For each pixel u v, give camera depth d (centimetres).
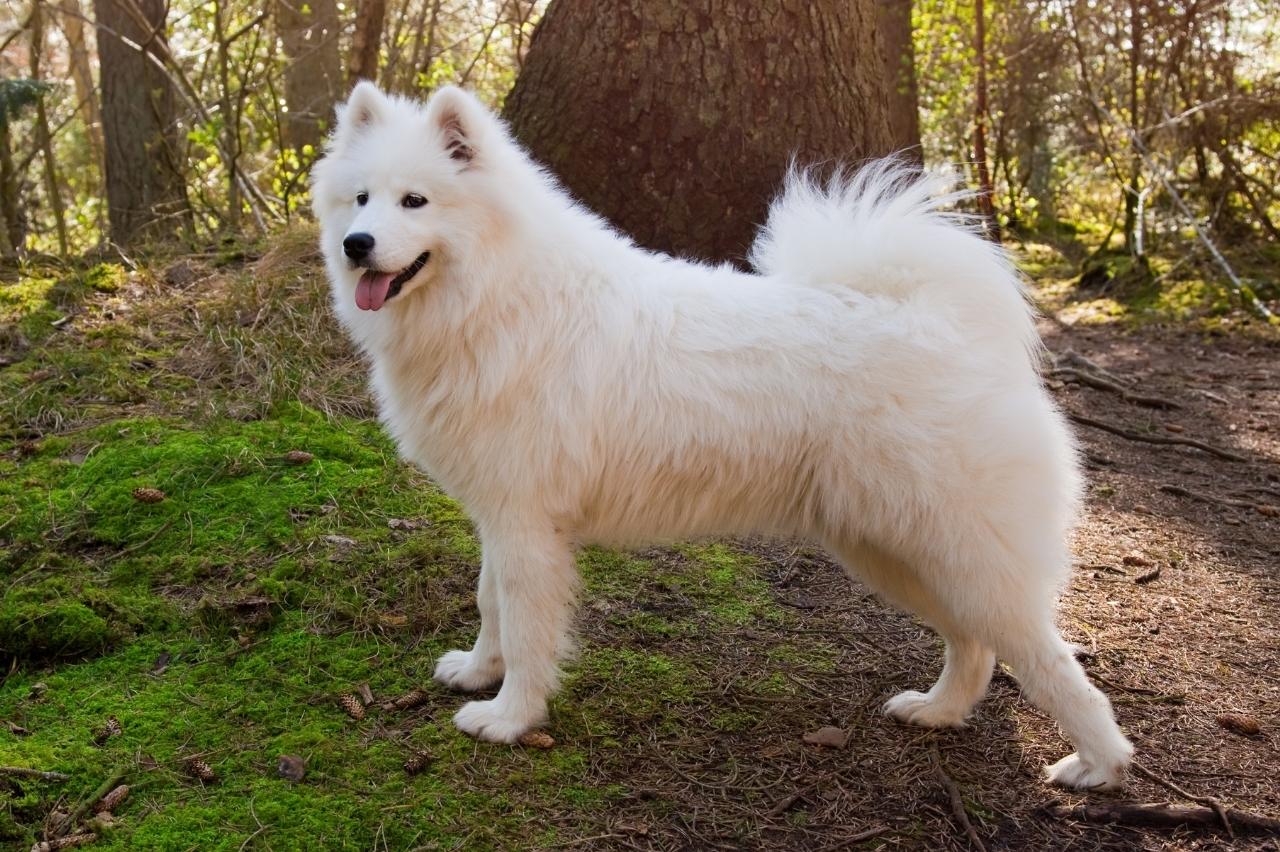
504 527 307
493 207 304
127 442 463
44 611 351
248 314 584
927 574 301
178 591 378
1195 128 1073
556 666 316
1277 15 1077
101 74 1027
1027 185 1488
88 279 625
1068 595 423
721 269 330
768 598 407
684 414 301
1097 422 645
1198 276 1035
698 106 523
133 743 303
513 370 301
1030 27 1262
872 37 561
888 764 313
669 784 297
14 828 269
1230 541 484
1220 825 288
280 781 288
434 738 309
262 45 999
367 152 315
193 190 983
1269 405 704
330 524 418
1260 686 359
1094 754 298
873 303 305
